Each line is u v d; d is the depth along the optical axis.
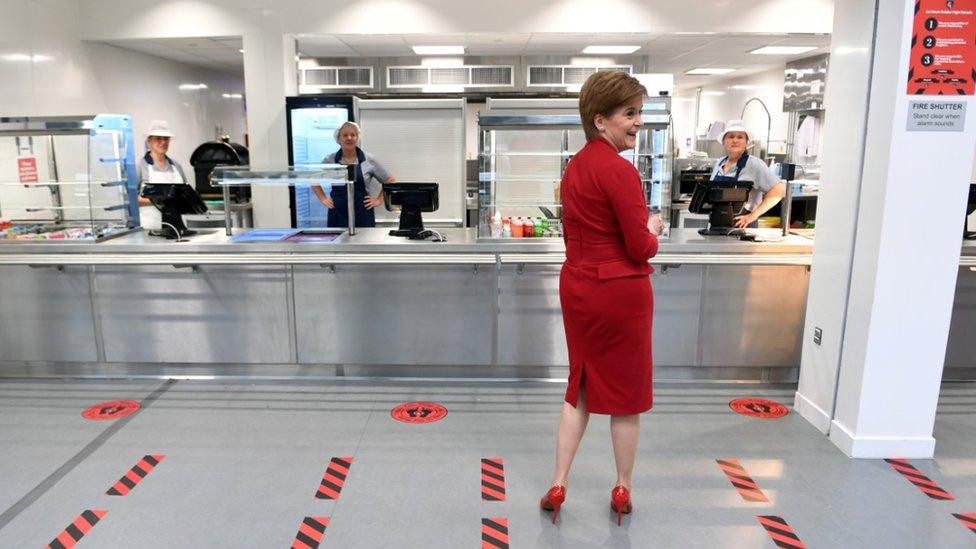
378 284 3.47
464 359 3.56
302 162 5.47
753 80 8.75
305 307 3.52
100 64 5.64
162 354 3.58
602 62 6.66
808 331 3.04
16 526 2.16
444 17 5.34
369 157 4.54
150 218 3.94
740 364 3.55
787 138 7.39
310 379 3.59
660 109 3.29
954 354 3.55
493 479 2.50
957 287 3.46
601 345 2.01
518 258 3.20
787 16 5.39
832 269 2.81
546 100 4.65
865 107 2.54
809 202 4.01
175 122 7.00
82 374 3.65
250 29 5.36
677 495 2.38
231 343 3.56
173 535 2.12
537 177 3.84
